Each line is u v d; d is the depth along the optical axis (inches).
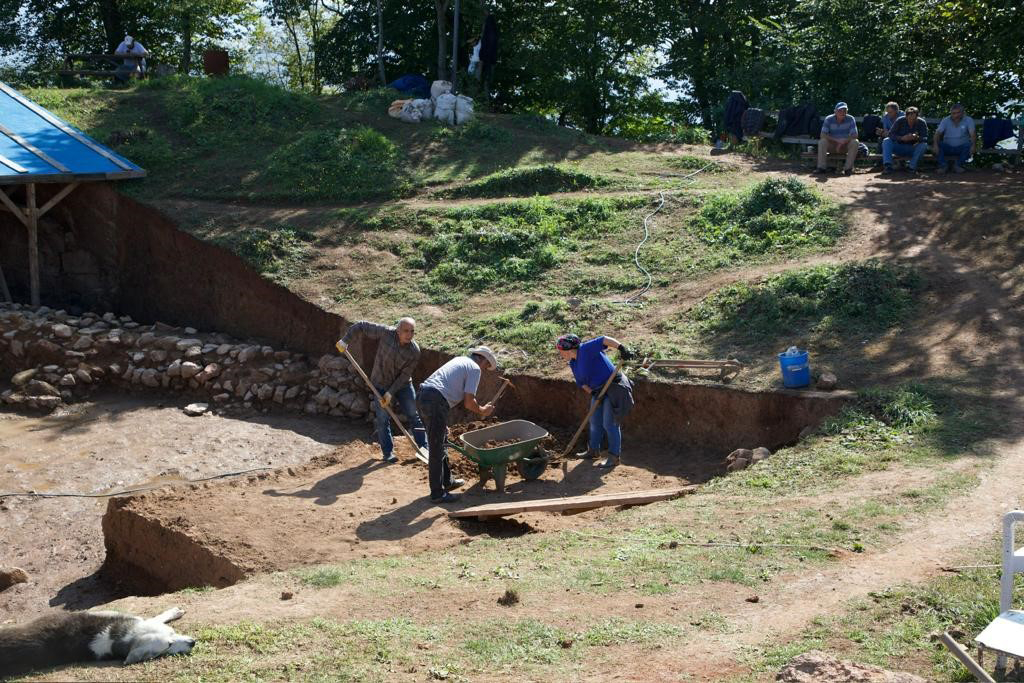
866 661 195.3
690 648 207.5
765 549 271.1
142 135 869.8
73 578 378.0
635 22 1178.6
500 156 892.6
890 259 562.9
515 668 200.1
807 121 887.7
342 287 662.5
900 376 435.2
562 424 495.5
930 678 186.2
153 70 1152.2
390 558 300.7
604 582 254.7
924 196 669.3
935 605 221.1
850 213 647.8
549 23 1221.7
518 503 358.3
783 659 197.2
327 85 1460.4
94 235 773.3
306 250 707.4
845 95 937.5
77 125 880.9
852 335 488.7
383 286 657.6
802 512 302.7
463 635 219.8
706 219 686.5
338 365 597.9
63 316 692.1
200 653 207.5
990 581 232.5
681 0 1210.0
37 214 727.1
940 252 564.7
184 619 234.1
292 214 761.6
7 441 536.4
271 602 249.6
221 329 703.7
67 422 570.9
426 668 199.6
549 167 818.2
